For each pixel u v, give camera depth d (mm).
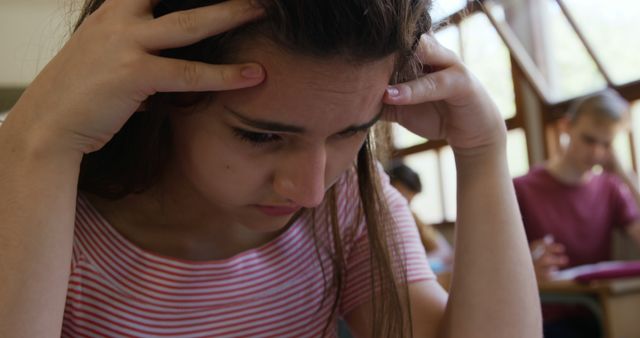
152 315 654
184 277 664
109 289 642
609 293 2113
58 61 527
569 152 2672
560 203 2672
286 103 475
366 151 729
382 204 737
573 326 2381
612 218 2729
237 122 498
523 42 4492
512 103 4766
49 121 520
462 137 691
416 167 6035
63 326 632
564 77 4273
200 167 551
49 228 519
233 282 685
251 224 585
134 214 674
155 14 531
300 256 730
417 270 749
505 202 690
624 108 2668
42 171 521
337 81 470
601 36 3816
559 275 2312
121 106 510
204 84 477
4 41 2670
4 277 507
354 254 762
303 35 445
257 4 461
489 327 657
